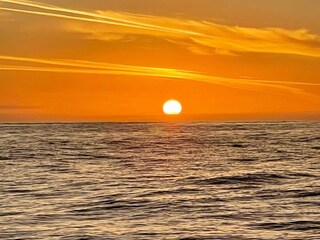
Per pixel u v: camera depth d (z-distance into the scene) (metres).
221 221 34.06
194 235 30.52
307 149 88.94
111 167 64.75
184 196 43.25
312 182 51.19
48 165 66.31
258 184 50.16
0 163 68.44
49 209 37.53
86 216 35.38
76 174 57.59
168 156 79.25
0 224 32.88
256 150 88.25
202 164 68.00
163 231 31.39
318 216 35.28
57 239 29.39
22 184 49.81
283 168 62.56
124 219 34.53
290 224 33.09
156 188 47.62
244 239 29.73
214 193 44.91
